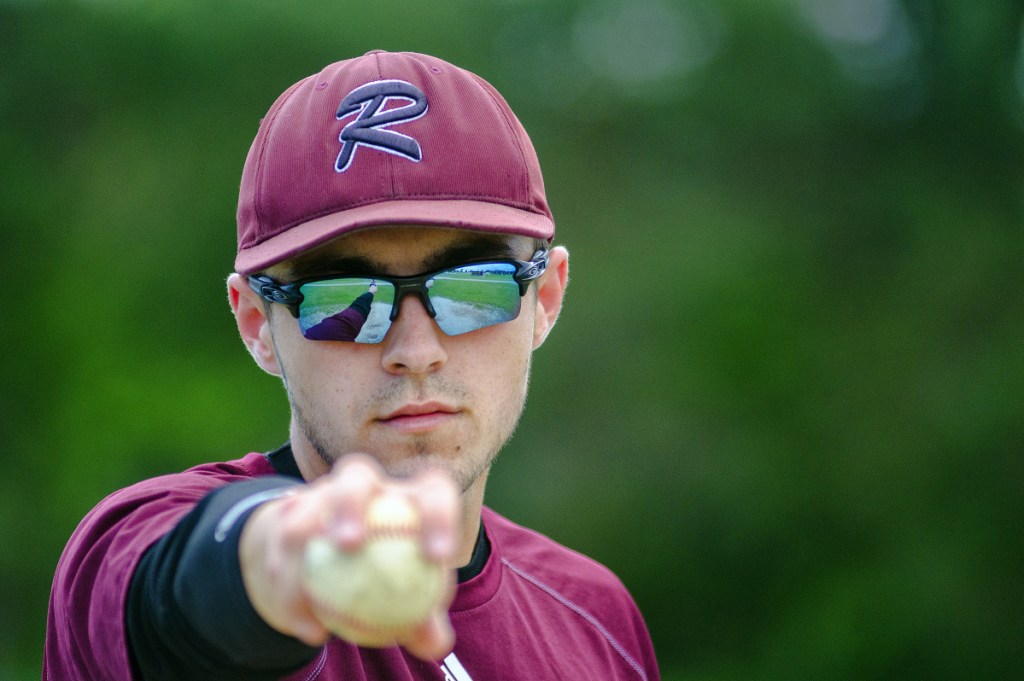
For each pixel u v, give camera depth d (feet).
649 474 193.88
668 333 197.88
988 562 177.47
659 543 192.75
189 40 189.57
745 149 209.87
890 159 208.64
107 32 190.19
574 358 197.16
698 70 209.46
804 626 184.75
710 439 194.70
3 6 191.42
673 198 207.72
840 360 196.65
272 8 192.54
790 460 192.75
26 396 183.52
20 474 181.27
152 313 187.52
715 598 193.57
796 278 202.28
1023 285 190.90
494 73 200.95
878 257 205.05
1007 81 200.03
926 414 187.93
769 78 207.62
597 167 207.41
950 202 201.36
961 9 197.47
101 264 186.91
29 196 187.42
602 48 209.36
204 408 179.93
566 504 190.80
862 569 187.42
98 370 181.68
